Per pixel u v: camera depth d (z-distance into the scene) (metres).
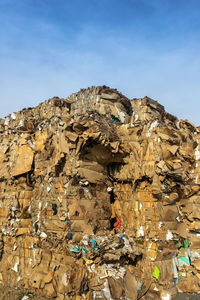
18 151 15.13
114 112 13.73
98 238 11.38
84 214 11.78
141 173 12.12
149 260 11.20
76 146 11.94
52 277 11.46
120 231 12.76
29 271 12.79
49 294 11.30
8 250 14.27
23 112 16.41
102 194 12.83
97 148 12.24
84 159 12.13
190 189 13.29
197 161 15.04
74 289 10.40
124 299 10.14
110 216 13.08
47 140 13.67
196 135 15.77
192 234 13.04
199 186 13.62
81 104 14.84
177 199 12.62
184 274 11.80
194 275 11.97
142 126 12.85
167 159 11.80
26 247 13.32
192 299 10.83
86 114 12.05
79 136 11.81
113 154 12.64
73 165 12.02
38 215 13.35
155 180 11.56
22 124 15.42
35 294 11.84
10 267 13.82
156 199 11.73
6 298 11.53
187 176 13.91
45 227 12.62
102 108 13.51
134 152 12.73
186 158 14.41
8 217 14.72
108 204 13.08
